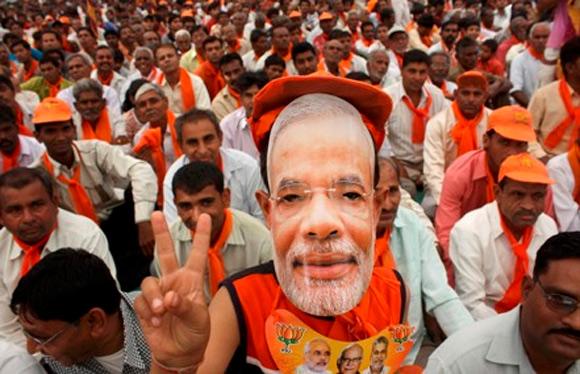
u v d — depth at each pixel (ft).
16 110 16.08
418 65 14.96
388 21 31.60
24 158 12.27
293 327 4.05
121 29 36.81
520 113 10.02
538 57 18.89
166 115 14.21
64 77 25.59
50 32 29.68
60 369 5.78
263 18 33.32
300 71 20.21
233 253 8.77
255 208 11.44
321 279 3.77
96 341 5.69
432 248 8.15
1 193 7.95
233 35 29.55
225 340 4.12
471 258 8.68
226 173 11.21
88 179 11.78
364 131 4.00
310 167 3.80
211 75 23.61
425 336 8.86
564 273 4.74
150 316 3.25
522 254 8.52
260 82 14.15
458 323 7.50
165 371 3.28
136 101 14.43
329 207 3.76
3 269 8.38
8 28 37.73
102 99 16.37
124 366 5.89
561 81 13.28
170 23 38.45
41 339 5.55
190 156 11.00
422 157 15.40
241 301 4.21
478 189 10.61
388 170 7.52
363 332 4.17
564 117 13.12
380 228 7.70
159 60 19.48
